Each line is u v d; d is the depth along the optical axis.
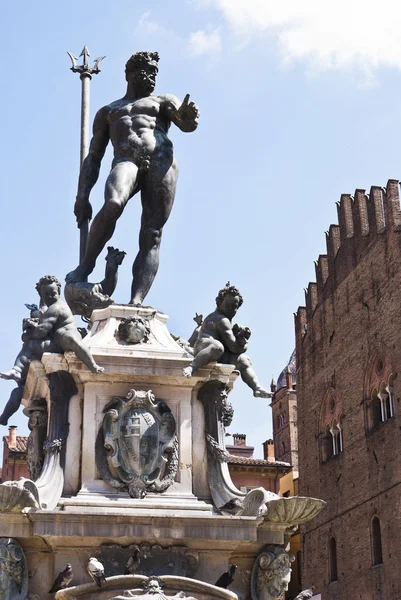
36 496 8.05
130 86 10.51
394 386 43.94
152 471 8.65
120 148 10.13
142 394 8.77
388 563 42.88
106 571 8.15
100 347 9.01
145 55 10.34
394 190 45.69
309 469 54.03
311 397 54.88
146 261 10.23
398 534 42.16
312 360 55.34
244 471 55.12
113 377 8.85
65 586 7.88
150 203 10.28
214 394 9.16
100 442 8.67
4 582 7.97
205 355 8.97
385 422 44.47
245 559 8.77
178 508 8.55
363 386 47.44
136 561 8.07
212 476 8.95
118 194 9.73
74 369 8.75
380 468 44.72
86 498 8.43
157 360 8.90
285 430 79.38
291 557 8.70
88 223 10.95
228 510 8.80
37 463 9.23
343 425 49.59
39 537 8.09
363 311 48.25
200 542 8.41
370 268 47.72
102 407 8.78
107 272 10.34
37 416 9.39
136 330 9.18
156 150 10.23
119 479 8.59
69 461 8.67
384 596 43.03
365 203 49.72
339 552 48.44
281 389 80.69
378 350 46.06
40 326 8.74
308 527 52.88
